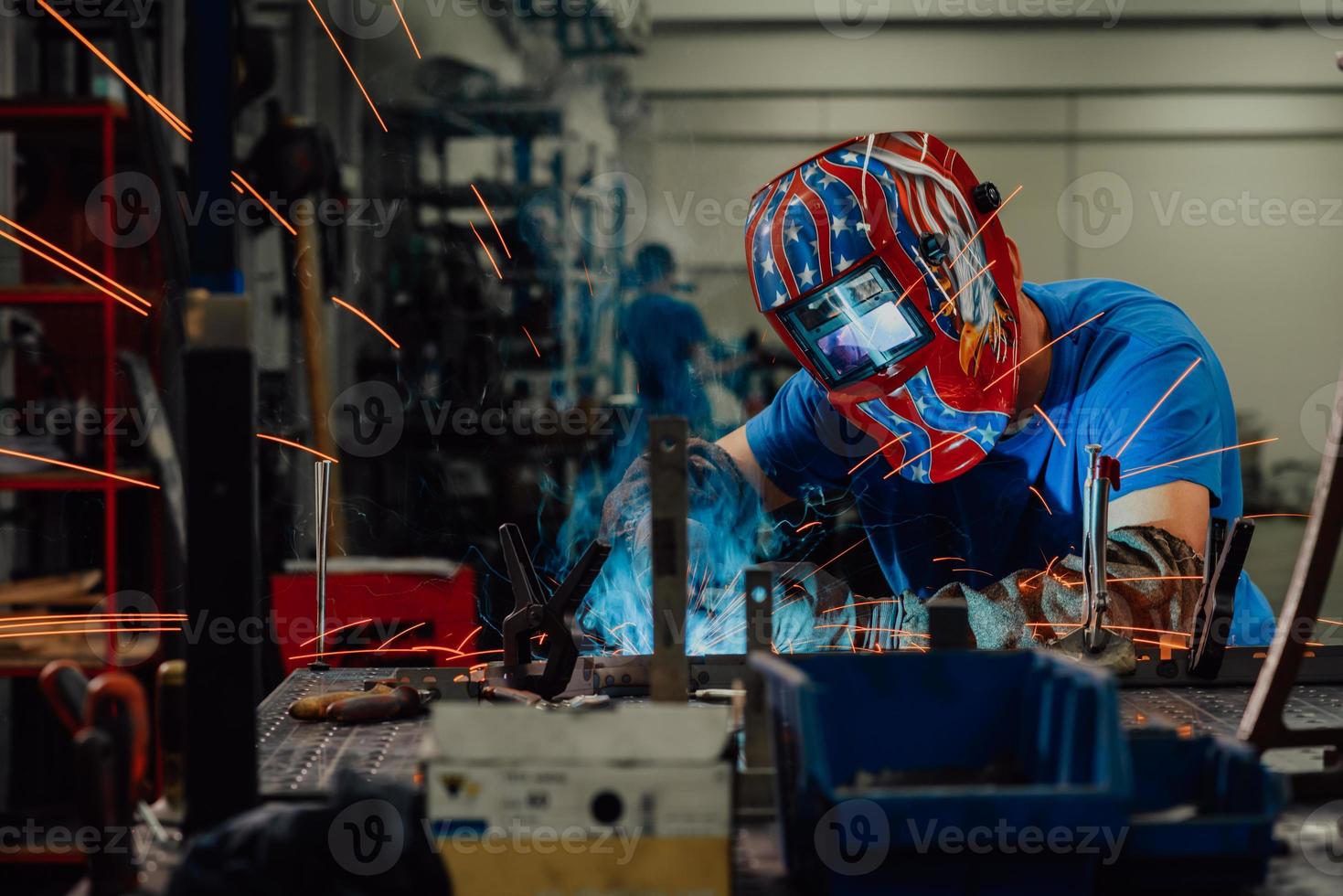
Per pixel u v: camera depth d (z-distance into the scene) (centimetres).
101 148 283
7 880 235
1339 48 535
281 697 144
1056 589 183
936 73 521
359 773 111
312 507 370
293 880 81
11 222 278
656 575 104
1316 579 106
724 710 83
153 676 263
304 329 366
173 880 83
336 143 434
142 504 287
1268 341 561
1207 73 535
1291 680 106
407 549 412
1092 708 84
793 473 279
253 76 308
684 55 496
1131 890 87
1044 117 535
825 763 81
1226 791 90
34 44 293
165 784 109
